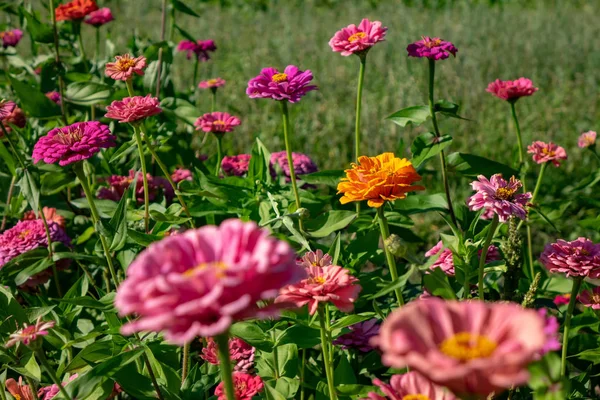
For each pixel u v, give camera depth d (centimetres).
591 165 544
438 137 282
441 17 1087
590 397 246
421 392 125
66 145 222
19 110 348
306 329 205
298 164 350
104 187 325
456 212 286
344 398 195
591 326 254
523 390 226
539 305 263
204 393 210
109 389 200
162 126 343
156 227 258
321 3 1281
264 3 1283
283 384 213
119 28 891
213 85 416
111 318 219
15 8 398
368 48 259
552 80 739
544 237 446
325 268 175
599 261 192
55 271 283
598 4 1203
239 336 211
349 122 613
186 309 99
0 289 220
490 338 100
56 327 223
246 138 567
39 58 404
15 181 319
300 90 248
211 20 1082
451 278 248
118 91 366
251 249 110
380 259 255
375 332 227
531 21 1023
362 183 188
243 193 279
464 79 715
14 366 208
